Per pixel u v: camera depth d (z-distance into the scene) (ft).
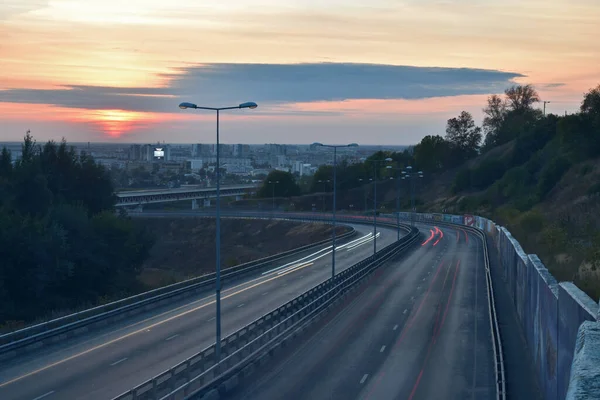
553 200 290.15
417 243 337.72
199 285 183.32
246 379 100.63
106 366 104.01
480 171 525.75
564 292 80.64
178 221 472.44
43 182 242.58
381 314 156.97
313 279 211.61
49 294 200.44
